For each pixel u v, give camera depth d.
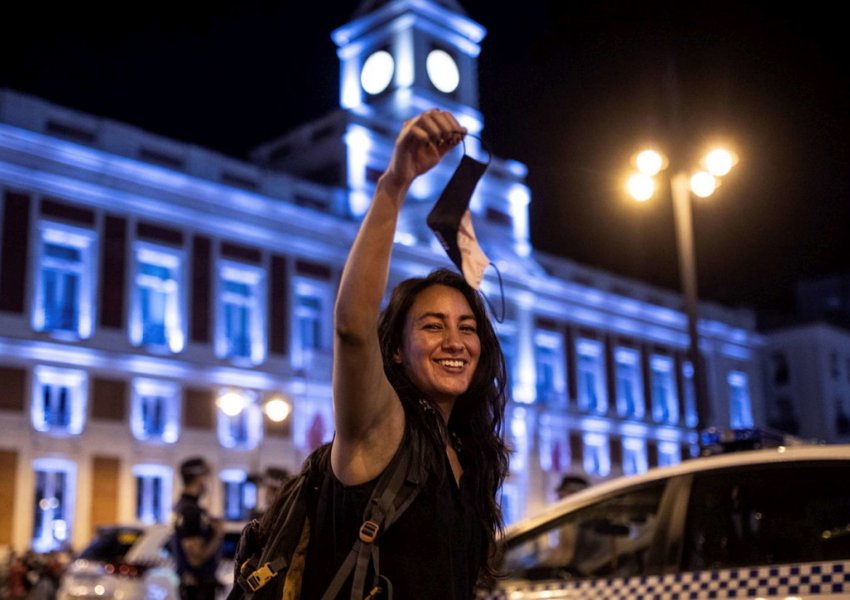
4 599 20.98
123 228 28.66
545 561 6.45
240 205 31.06
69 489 26.70
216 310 30.36
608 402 42.81
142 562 11.84
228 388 30.28
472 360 2.55
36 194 27.00
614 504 5.50
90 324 27.62
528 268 39.75
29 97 27.22
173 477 28.66
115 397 27.97
